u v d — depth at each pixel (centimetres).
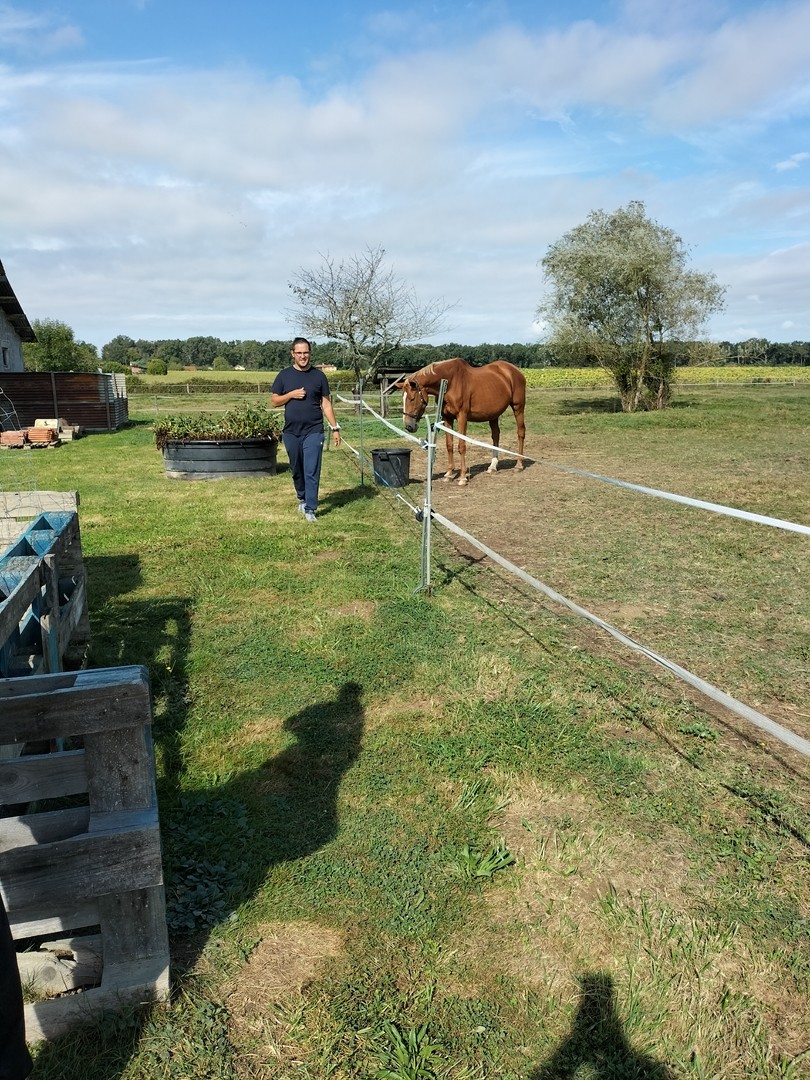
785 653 430
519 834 267
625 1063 181
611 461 1249
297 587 554
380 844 259
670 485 990
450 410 1016
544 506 865
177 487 1028
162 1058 178
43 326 4931
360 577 579
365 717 354
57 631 339
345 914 227
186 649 437
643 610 506
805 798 288
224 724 346
